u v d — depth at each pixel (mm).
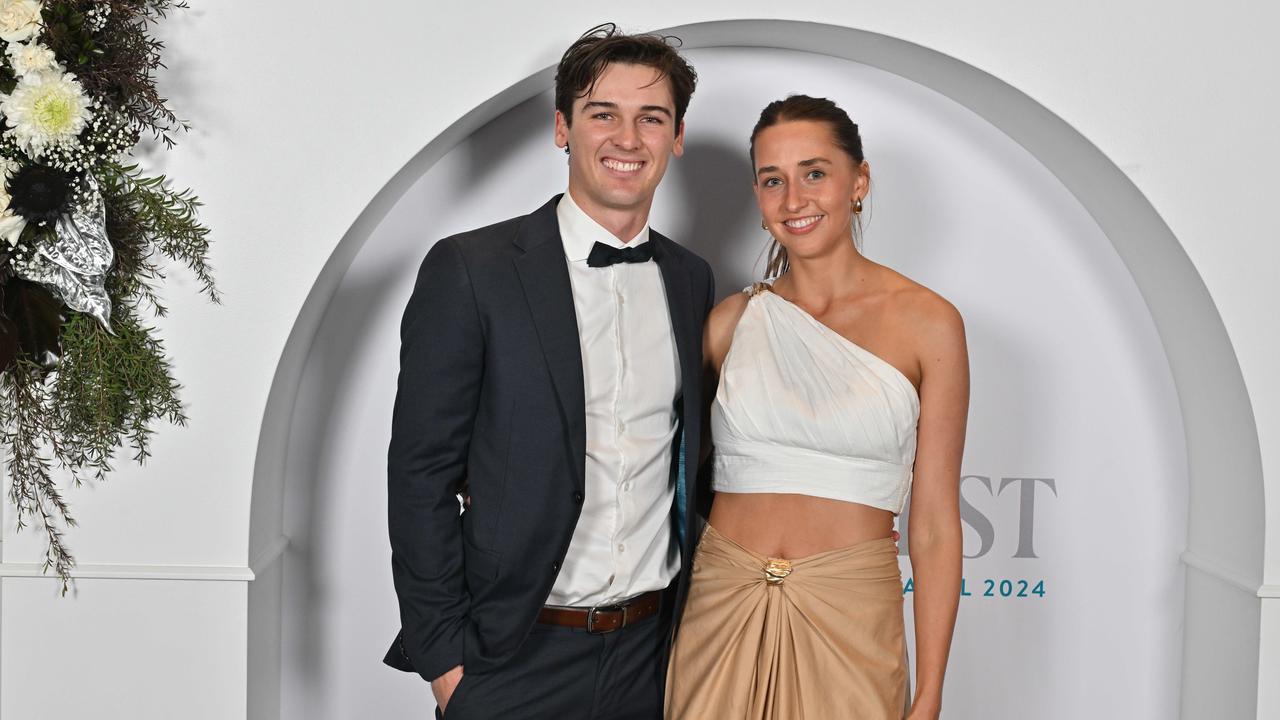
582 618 2086
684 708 2105
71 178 2039
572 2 2344
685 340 2133
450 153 2740
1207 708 2754
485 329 2006
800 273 2174
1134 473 2904
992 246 2854
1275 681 2510
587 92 2039
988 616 2926
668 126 2072
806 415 2047
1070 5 2418
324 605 2811
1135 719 2949
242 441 2330
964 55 2420
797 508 2055
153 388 2266
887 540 2066
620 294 2111
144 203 2195
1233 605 2633
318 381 2771
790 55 2779
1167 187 2455
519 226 2100
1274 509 2500
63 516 2303
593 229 2104
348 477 2799
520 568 2012
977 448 2896
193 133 2283
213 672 2348
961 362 2061
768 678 2033
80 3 2051
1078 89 2432
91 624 2322
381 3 2305
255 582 2432
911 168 2830
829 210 2094
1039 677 2936
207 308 2307
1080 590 2926
